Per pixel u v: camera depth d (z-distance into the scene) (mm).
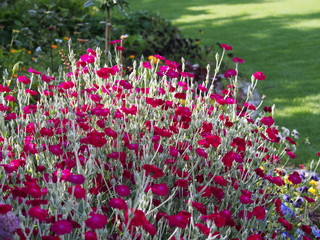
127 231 1971
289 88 7168
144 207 2020
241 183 2584
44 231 1923
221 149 2824
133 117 3004
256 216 2273
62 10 8523
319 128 5469
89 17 9258
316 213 3562
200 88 3277
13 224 1758
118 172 2479
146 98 2877
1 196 2092
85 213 1884
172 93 3387
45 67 6098
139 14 10039
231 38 11570
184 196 2555
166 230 2354
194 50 8359
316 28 12422
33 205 1911
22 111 2998
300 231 2863
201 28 13109
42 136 2688
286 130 3127
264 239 2607
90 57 3334
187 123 2889
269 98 6660
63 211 1909
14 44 7730
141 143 2656
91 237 1807
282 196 3096
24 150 2438
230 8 16672
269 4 17109
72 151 2520
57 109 3162
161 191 2070
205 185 2535
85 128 2693
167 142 2781
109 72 2959
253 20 14125
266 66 8703
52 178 2123
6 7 8461
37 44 7879
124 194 2094
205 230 1998
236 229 2402
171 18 15047
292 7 16109
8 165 2137
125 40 8289
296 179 2672
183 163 2748
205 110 3324
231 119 3221
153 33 9570
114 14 9992
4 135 2748
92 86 3418
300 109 6156
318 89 7074
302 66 8648
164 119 3084
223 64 8094
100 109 2801
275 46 10469
